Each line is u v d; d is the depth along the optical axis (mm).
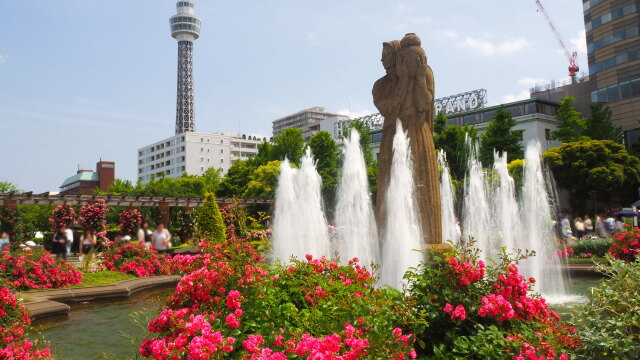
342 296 4109
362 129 47281
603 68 49094
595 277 12820
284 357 2939
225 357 3385
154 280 13688
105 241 19203
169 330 3699
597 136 43125
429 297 4336
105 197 26875
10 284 7031
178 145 126500
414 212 9984
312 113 153375
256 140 137250
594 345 4020
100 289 11211
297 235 15094
